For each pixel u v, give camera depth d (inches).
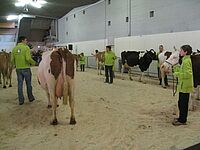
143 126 174.9
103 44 713.6
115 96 286.5
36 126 175.0
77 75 525.0
